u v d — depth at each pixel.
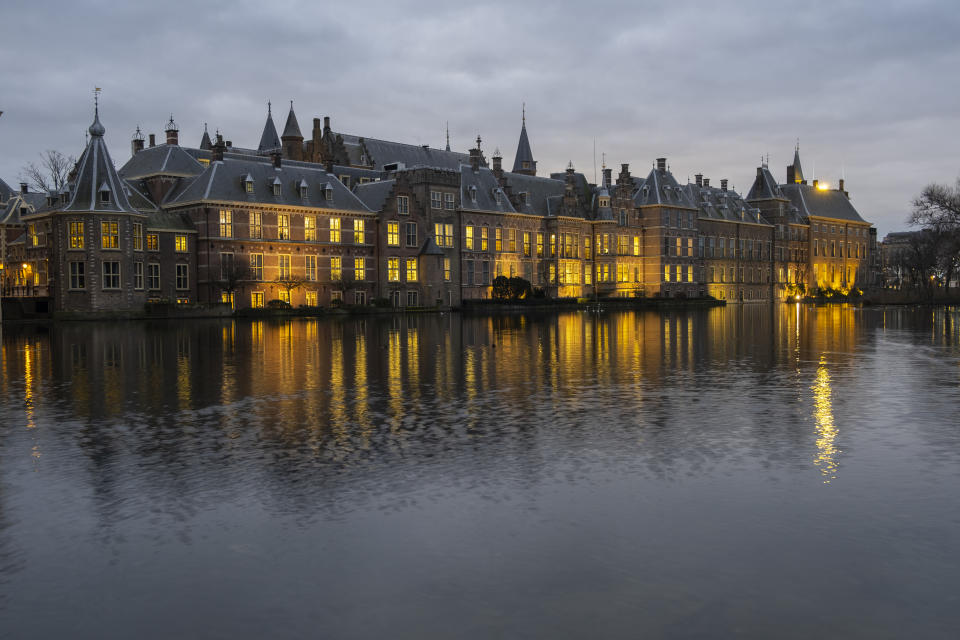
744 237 136.00
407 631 6.69
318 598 7.31
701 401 17.59
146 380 21.83
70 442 13.53
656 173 120.62
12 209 88.06
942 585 7.42
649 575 7.70
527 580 7.62
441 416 15.79
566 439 13.52
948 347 32.88
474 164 101.56
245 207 75.62
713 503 9.81
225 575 7.81
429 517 9.38
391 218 87.19
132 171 82.69
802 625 6.71
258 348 32.97
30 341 37.78
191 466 11.82
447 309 88.19
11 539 8.83
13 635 6.68
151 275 71.12
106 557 8.29
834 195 161.62
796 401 17.56
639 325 53.56
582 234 111.31
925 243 135.00
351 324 56.41
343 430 14.42
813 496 10.06
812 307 106.31
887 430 14.20
